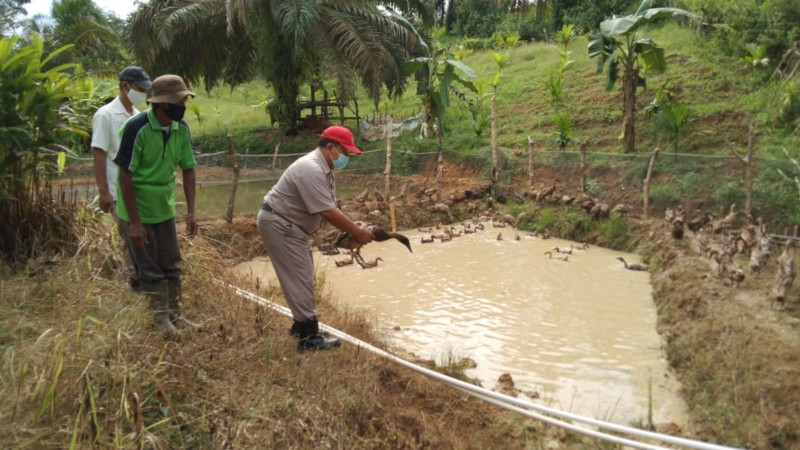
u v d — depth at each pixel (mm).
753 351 5816
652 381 6184
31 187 6203
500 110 21594
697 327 6699
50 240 6043
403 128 22203
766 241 8266
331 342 5352
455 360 6598
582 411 5527
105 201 5078
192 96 4762
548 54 27062
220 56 22734
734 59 18656
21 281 5270
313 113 23500
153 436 3543
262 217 5020
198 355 4570
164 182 4887
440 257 11172
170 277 5137
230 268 9000
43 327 4488
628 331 7535
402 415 4836
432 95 19297
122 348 4113
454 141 19250
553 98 20031
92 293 5227
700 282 7926
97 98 8281
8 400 3467
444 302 8656
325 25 20156
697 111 16234
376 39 20203
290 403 4293
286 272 5102
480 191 15344
